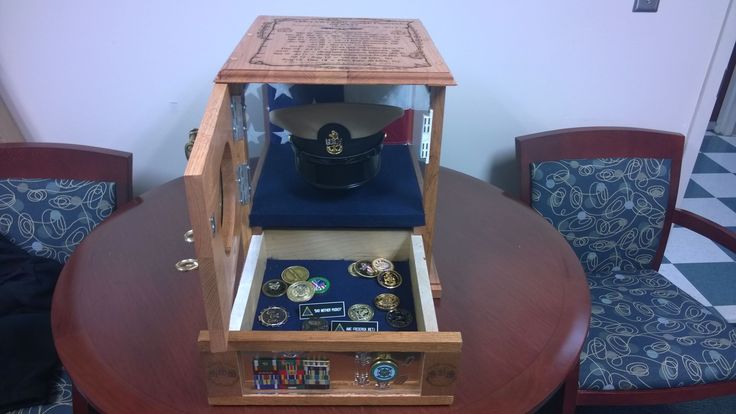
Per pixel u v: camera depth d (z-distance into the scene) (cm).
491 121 143
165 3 123
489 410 66
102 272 92
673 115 148
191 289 87
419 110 80
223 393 65
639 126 148
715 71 140
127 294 86
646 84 141
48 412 89
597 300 124
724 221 222
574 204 132
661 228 136
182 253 97
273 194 90
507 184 154
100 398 66
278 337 61
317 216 83
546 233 106
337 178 88
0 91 132
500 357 74
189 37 128
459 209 115
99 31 126
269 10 125
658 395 103
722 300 180
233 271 70
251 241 84
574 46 133
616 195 132
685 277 191
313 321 78
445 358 62
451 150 148
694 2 129
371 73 69
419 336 62
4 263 112
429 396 66
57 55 129
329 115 87
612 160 132
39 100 135
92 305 83
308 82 69
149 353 74
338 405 67
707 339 110
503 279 91
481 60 134
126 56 130
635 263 140
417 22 103
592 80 139
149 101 136
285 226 86
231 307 67
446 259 96
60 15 123
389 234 88
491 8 126
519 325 80
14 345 95
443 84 70
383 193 90
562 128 146
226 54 130
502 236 104
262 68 70
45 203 120
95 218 122
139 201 117
